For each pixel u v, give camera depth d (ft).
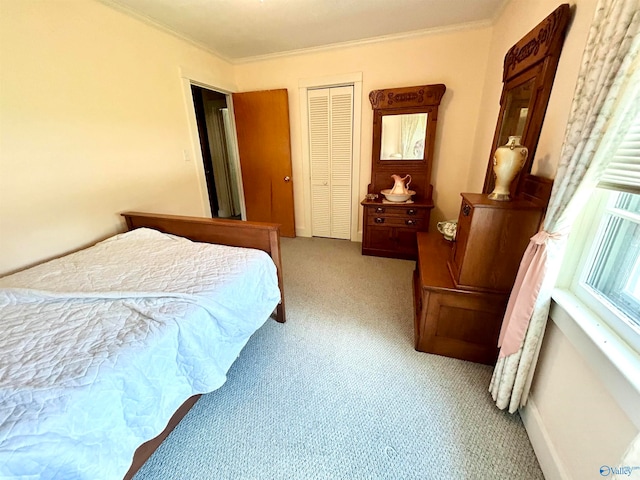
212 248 5.43
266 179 11.89
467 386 4.62
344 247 11.16
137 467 3.16
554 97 4.32
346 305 7.07
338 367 5.09
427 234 7.64
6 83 4.78
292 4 6.72
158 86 7.71
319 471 3.46
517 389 3.86
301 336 5.94
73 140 5.82
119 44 6.57
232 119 11.47
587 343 2.80
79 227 6.10
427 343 5.32
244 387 4.69
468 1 6.87
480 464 3.49
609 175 2.90
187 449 3.74
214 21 7.46
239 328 4.24
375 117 9.68
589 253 3.30
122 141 6.85
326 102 10.45
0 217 4.89
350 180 11.22
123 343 2.91
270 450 3.71
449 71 8.91
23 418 2.12
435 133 9.42
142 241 5.83
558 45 4.21
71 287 4.06
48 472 2.11
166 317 3.31
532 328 3.54
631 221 2.80
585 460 2.77
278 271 5.81
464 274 4.67
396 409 4.25
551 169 4.23
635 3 2.25
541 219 4.08
